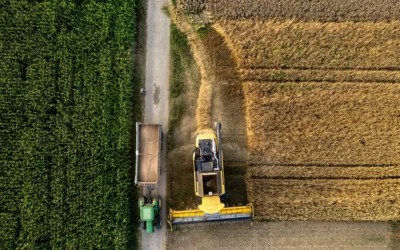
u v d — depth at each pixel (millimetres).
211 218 18094
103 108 19016
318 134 19656
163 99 19766
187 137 19594
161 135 19172
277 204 19219
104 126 18938
